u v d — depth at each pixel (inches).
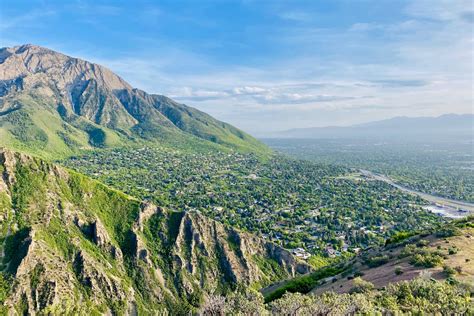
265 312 1915.6
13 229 4783.5
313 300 1914.4
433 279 2245.3
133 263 5447.8
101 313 4490.7
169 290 5374.0
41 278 4259.4
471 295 1966.0
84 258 4889.3
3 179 5354.3
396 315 1674.5
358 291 2551.7
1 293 4010.8
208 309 1964.8
